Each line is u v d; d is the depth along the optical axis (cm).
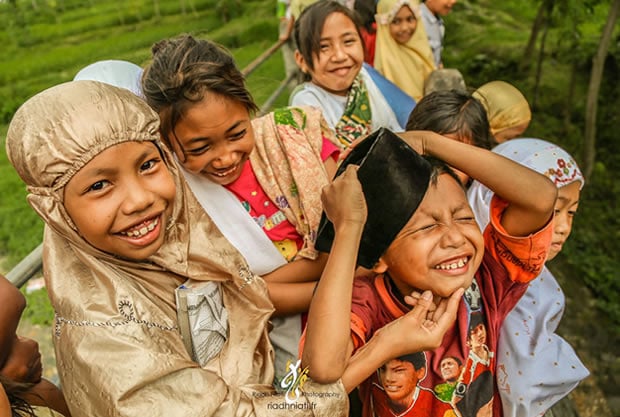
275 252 167
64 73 835
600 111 699
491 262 143
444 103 200
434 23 388
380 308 138
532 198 129
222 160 148
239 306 138
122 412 102
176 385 108
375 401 147
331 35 235
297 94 255
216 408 109
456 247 124
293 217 166
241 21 988
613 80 717
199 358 128
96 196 104
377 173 119
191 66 136
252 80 244
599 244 537
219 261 131
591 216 572
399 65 329
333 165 174
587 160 598
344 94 254
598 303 478
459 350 138
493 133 251
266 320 137
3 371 122
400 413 142
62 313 110
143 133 107
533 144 172
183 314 124
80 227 107
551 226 134
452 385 139
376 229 124
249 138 150
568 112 695
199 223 132
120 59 188
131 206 106
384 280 139
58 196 105
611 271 504
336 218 125
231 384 127
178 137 142
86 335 106
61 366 109
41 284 464
